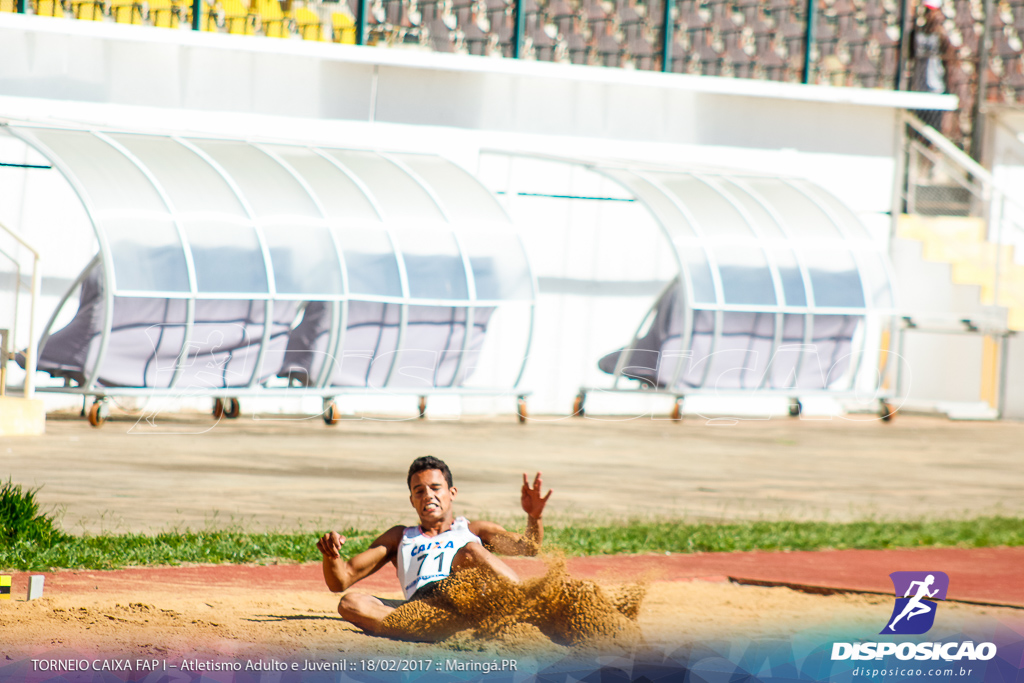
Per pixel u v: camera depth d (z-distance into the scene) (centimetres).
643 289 3628
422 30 3453
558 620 866
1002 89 4166
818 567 1288
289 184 2852
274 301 2748
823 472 2197
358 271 2808
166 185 2672
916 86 4050
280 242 2728
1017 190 4081
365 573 898
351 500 1631
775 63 3834
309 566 1198
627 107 3553
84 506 1478
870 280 3428
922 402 3784
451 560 891
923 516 1695
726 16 3791
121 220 2533
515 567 1211
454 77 3344
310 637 857
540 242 3481
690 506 1711
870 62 3950
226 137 2988
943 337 3872
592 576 1161
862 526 1561
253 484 1741
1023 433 3238
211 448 2172
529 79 3428
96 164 2619
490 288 2966
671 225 3172
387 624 871
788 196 3484
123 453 2033
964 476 2238
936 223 3925
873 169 3834
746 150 3691
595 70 3425
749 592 1105
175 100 3028
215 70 3072
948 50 4081
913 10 4069
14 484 1589
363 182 2969
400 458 2136
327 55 3127
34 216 2875
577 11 3612
